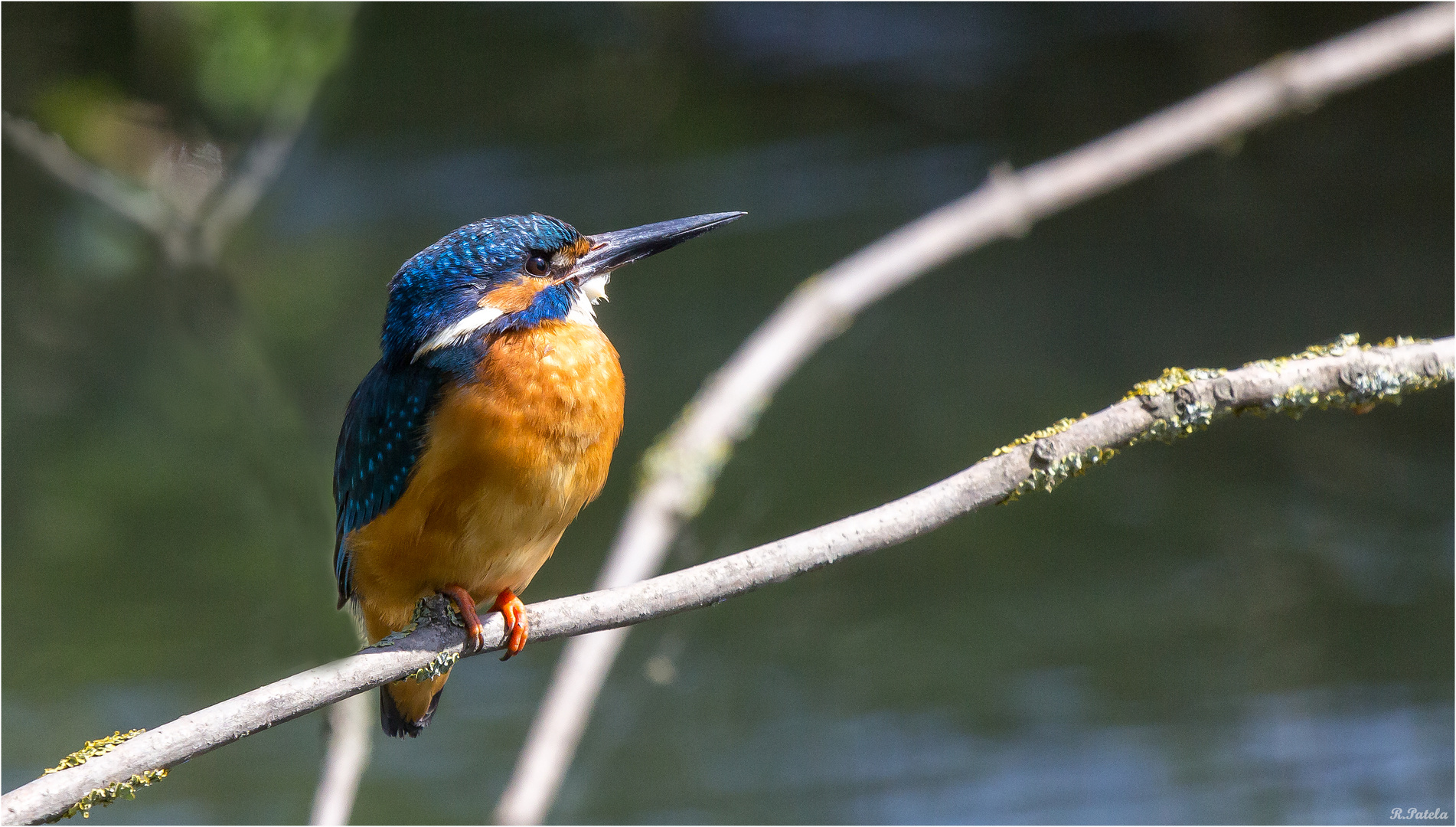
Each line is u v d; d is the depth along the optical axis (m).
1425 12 7.10
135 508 14.84
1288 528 13.49
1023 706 11.39
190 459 15.66
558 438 5.77
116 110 17.03
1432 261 18.31
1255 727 10.70
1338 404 4.50
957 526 14.64
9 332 18.16
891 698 11.57
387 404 5.89
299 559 13.66
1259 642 11.82
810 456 15.14
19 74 18.22
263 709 4.19
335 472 6.44
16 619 13.12
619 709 11.74
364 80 25.53
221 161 15.11
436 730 11.64
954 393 16.48
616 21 28.77
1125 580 13.10
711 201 23.27
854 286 7.16
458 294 5.99
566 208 23.34
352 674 4.48
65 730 11.33
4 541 14.61
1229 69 24.39
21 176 17.19
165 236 15.00
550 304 6.07
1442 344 4.57
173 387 16.09
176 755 3.98
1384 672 11.18
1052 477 4.46
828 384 17.11
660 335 18.44
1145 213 21.58
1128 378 16.41
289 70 15.70
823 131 25.86
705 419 6.76
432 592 5.98
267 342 17.19
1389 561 12.66
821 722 11.34
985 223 7.23
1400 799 9.66
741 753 11.12
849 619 13.08
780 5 28.28
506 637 5.23
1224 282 18.83
